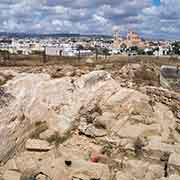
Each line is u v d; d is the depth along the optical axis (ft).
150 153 39.96
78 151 43.55
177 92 64.95
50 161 41.32
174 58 253.03
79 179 37.32
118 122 48.83
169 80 96.37
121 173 36.88
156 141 42.70
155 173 36.24
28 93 58.44
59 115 53.36
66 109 54.44
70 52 292.61
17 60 146.51
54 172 38.91
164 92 60.90
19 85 60.18
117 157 40.78
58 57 180.24
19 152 47.14
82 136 47.52
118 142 43.29
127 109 52.49
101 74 59.62
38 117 54.44
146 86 68.28
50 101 56.85
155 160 39.11
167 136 45.70
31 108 55.83
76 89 58.39
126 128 46.70
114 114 50.98
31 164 41.83
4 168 43.55
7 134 51.39
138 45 467.11
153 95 61.26
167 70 137.59
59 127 51.03
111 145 43.42
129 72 89.56
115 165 39.19
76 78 62.95
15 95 57.77
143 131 45.91
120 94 55.06
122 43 460.55
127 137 44.52
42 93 58.34
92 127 48.26
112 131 46.78
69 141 46.73
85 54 268.41
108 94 55.88
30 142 47.06
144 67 95.86
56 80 61.26
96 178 36.94
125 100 53.88
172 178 33.45
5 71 80.53
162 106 55.83
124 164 38.37
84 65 110.83
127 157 40.57
